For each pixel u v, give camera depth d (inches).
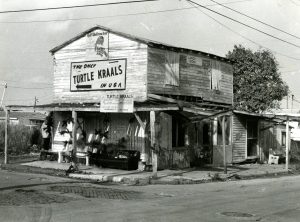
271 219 455.8
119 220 413.4
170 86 1052.5
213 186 767.1
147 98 983.6
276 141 1398.9
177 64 1073.5
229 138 1186.6
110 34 1051.9
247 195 649.0
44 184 701.3
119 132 1013.8
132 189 687.7
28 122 2196.1
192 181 820.0
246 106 1835.6
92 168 959.0
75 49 1119.6
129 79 1017.5
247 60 1836.9
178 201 561.3
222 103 1238.3
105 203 523.8
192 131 1073.5
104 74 1059.3
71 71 1124.5
